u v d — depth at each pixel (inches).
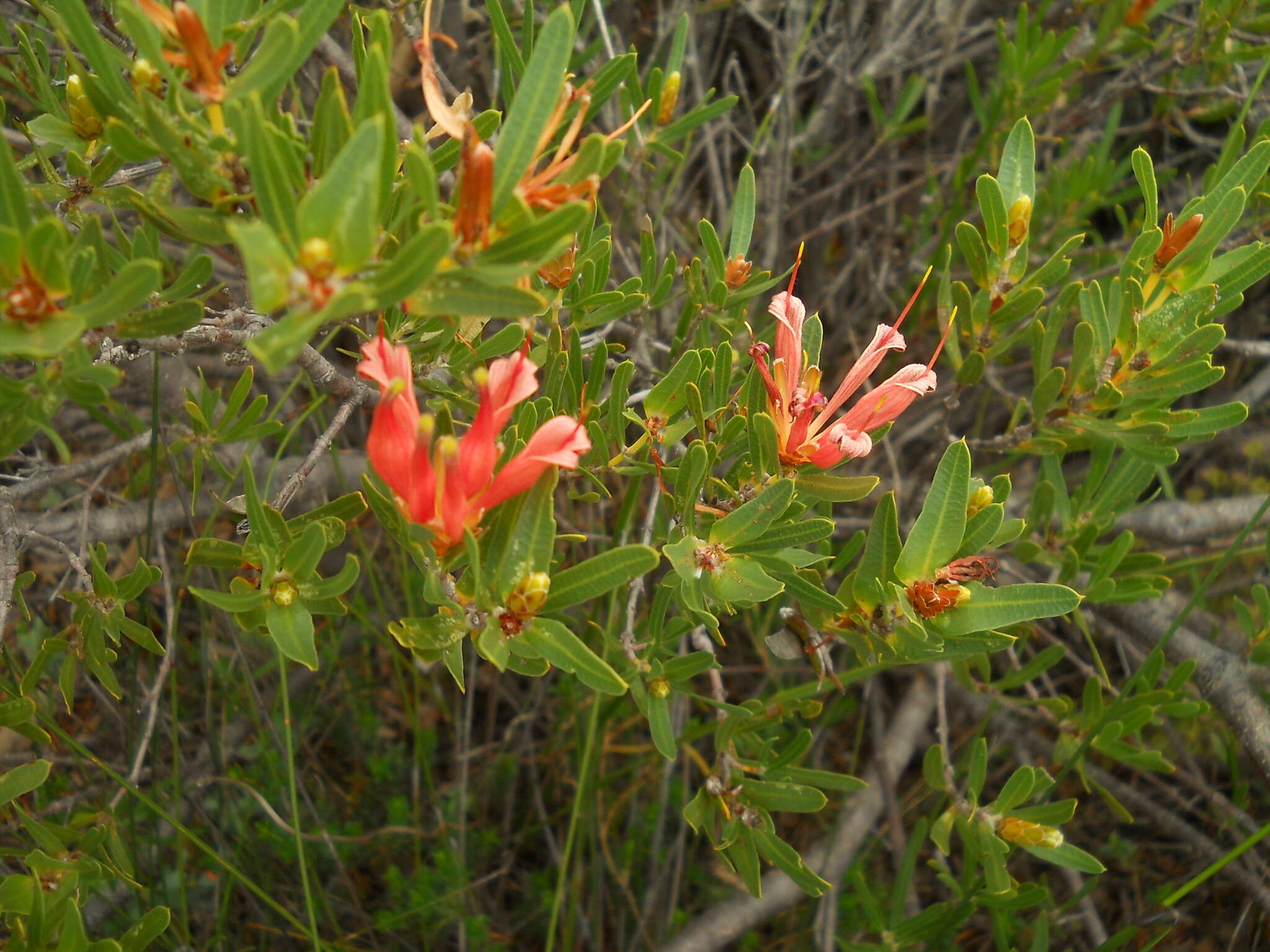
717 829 13.3
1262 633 15.1
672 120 15.4
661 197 21.7
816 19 21.1
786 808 12.3
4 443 8.4
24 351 7.0
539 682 21.3
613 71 11.4
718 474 16.0
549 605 8.5
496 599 8.3
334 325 10.6
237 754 21.1
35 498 19.8
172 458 13.9
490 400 7.7
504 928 21.2
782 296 10.0
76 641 11.6
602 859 20.4
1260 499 18.3
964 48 26.0
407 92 19.8
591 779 18.3
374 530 21.3
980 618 9.6
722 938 18.4
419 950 20.7
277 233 6.5
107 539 15.9
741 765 12.9
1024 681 15.7
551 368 11.0
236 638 18.2
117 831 15.8
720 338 14.6
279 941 19.8
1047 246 20.2
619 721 20.0
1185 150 26.2
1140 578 14.4
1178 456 12.6
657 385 11.2
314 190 6.0
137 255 10.6
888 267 22.6
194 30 7.1
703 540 10.0
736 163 26.4
